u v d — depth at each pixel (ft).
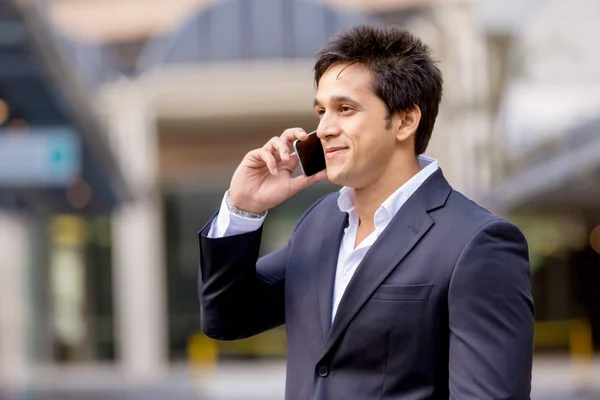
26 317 62.23
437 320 7.88
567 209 70.95
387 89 8.19
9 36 34.76
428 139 8.59
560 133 41.86
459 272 7.76
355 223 8.77
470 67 50.24
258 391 56.18
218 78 71.05
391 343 7.94
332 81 8.32
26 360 62.64
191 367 72.23
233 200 9.07
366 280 8.07
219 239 8.96
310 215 9.39
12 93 42.11
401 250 8.06
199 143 74.79
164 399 52.16
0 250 65.21
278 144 8.84
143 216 74.13
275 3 70.79
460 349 7.67
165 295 75.72
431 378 7.93
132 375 67.56
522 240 8.04
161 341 74.90
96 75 70.18
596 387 53.88
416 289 7.89
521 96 46.62
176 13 77.51
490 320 7.68
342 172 8.28
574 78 44.50
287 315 8.84
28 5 32.22
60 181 40.65
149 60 73.82
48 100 43.11
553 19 45.16
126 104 71.41
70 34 67.46
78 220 73.87
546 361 70.64
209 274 9.08
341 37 8.39
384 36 8.32
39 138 40.55
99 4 77.61
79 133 46.62
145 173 71.41
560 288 75.87
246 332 9.48
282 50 70.74
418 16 72.84
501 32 48.55
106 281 74.79
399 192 8.36
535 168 45.75
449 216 8.14
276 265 9.55
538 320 75.87
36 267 61.26
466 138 51.13
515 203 52.34
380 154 8.29
